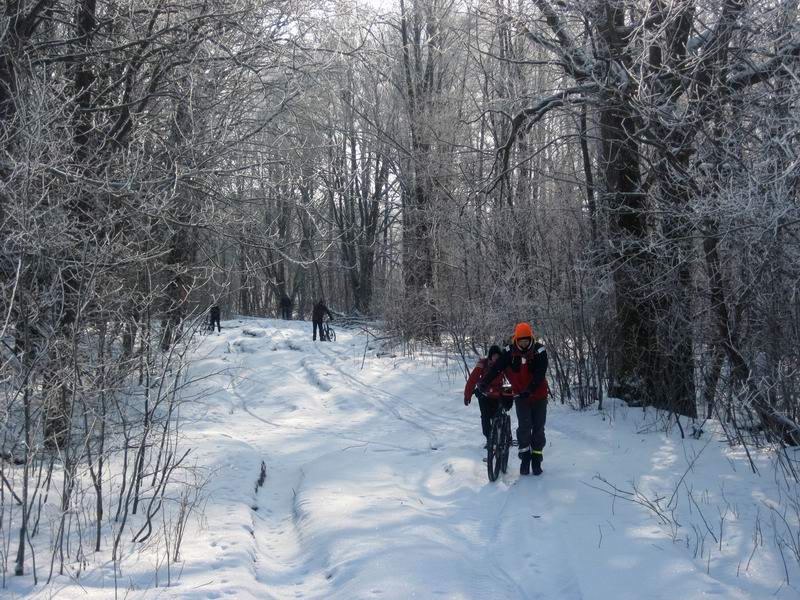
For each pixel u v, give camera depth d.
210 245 11.99
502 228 13.44
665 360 10.38
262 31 9.89
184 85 9.91
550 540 5.66
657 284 9.85
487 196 14.27
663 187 9.38
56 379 6.10
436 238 18.75
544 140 16.14
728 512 6.04
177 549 5.28
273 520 7.12
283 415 13.91
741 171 7.70
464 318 16.14
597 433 9.52
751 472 7.25
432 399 13.93
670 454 8.20
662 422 9.77
